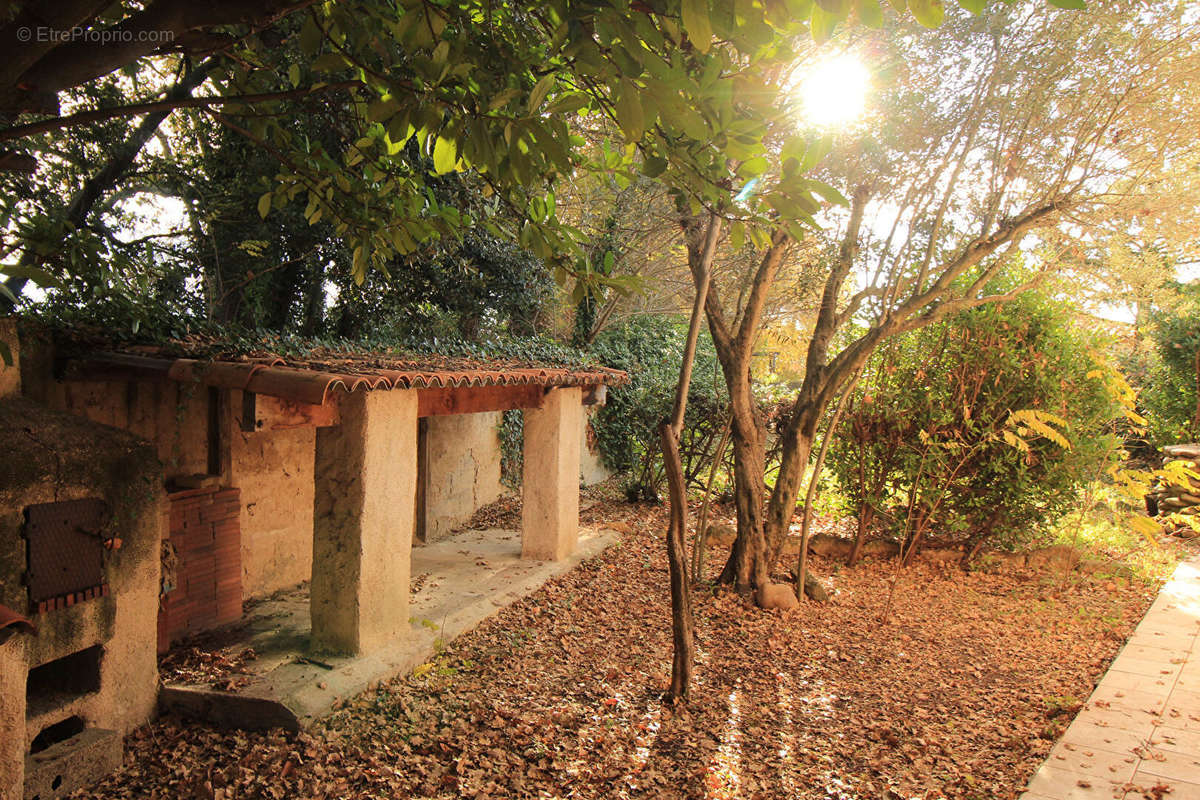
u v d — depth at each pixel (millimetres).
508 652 5820
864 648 6270
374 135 3363
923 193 7059
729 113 1998
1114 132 6508
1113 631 6531
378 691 4891
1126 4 6262
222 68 3350
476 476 10359
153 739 4203
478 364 7250
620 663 5785
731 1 1718
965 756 4391
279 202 3615
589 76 2031
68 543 3713
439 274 9492
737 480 7438
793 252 8219
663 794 3986
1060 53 6504
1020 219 6793
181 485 5598
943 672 5766
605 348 13117
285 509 6809
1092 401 8422
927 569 8664
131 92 7121
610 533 9516
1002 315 8172
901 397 8523
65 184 7148
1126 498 9211
